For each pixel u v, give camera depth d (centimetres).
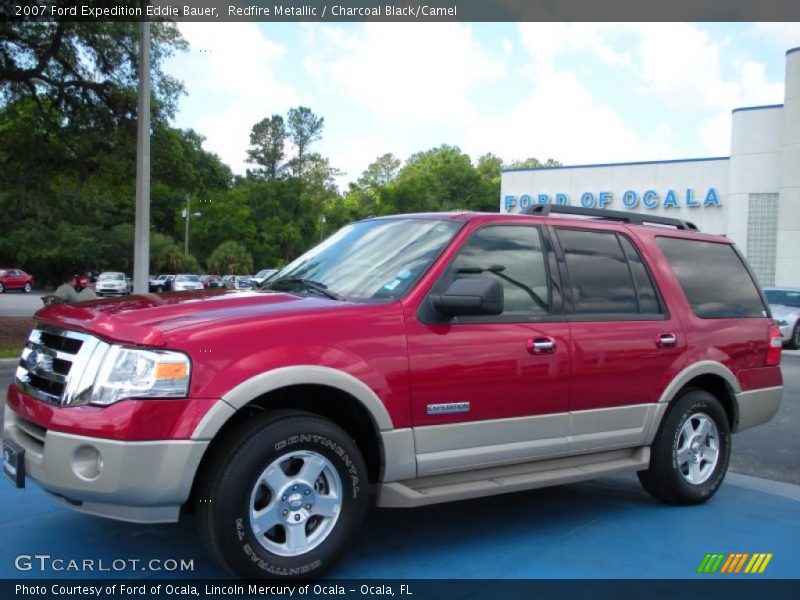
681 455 527
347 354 377
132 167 1962
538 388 444
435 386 404
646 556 426
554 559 418
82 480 333
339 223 10800
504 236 459
